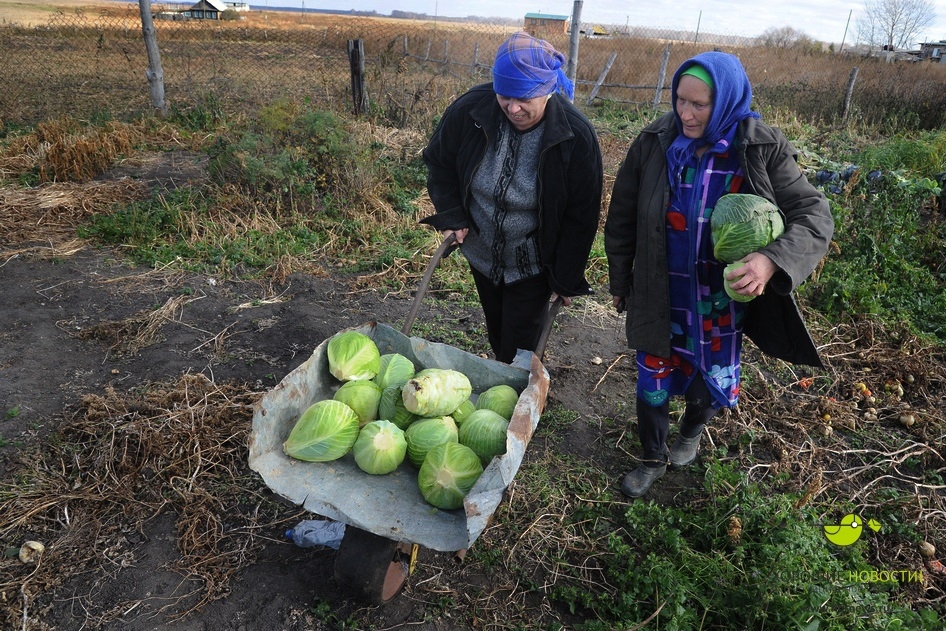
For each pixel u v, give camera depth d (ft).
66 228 21.44
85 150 26.03
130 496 10.85
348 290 18.69
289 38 90.53
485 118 10.14
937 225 23.17
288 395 8.52
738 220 8.38
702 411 10.94
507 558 10.30
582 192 10.22
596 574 10.14
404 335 9.87
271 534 10.43
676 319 10.11
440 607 9.41
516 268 11.39
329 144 24.41
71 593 9.27
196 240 20.56
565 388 14.76
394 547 8.01
